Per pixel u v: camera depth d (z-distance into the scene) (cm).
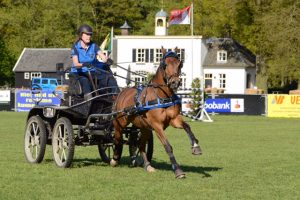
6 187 1141
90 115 1427
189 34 8275
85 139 1465
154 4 9994
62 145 1448
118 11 9700
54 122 1540
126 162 1583
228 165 1537
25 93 5141
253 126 3381
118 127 1420
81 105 1448
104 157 1575
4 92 5206
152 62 7962
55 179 1242
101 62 1509
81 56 1483
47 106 1489
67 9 9244
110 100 1473
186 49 7919
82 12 9475
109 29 9731
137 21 9969
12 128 3002
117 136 1441
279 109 4616
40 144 1500
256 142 2331
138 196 1052
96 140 1470
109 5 9725
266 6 6662
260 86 7362
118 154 1466
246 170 1431
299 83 7288
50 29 9194
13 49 9306
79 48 1485
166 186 1159
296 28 5741
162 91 1267
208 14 7900
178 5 8544
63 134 1463
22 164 1498
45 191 1098
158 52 7962
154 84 1277
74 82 1484
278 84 8881
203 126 3341
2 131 2797
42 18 9400
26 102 5138
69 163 1419
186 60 7900
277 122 3838
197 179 1255
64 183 1189
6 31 9531
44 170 1382
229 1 6688
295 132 2930
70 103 1494
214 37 8150
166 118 1266
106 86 1485
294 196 1077
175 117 1267
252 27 6962
